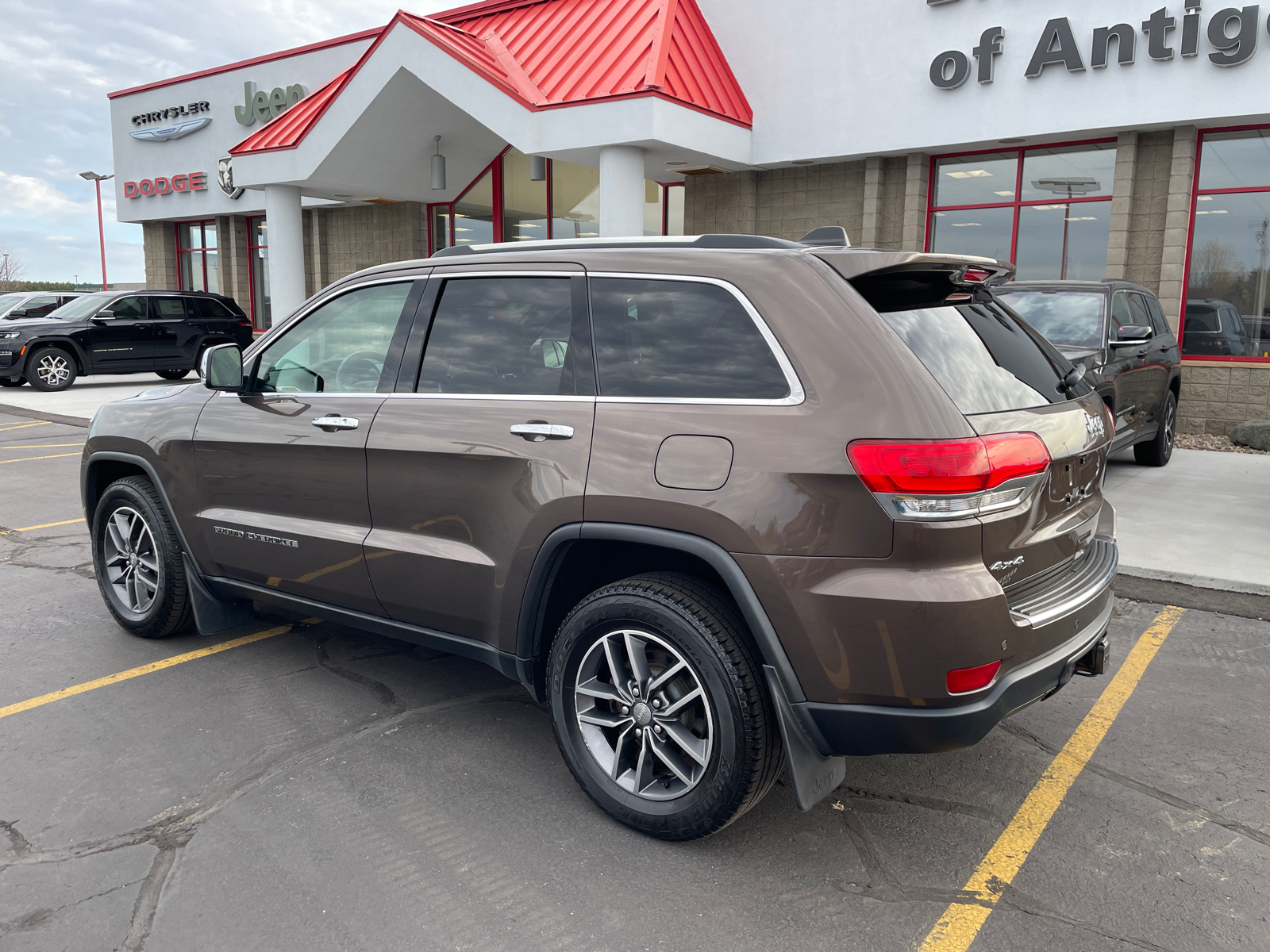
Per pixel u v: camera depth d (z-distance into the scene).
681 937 2.38
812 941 2.37
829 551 2.42
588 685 2.95
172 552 4.26
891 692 2.40
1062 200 12.20
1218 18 10.33
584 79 12.49
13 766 3.25
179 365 18.20
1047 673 2.60
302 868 2.66
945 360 2.61
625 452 2.75
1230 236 11.27
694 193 14.66
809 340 2.56
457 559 3.16
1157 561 5.75
